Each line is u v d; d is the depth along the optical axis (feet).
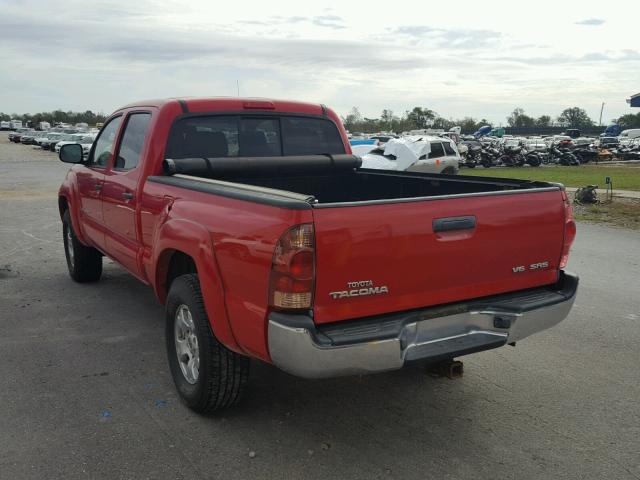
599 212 46.96
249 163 16.03
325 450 11.36
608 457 11.31
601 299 21.91
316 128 18.28
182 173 15.05
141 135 16.22
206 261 11.35
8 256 27.76
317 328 10.02
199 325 11.87
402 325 10.47
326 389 14.07
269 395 13.71
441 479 10.48
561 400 13.70
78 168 21.03
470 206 11.22
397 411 13.03
